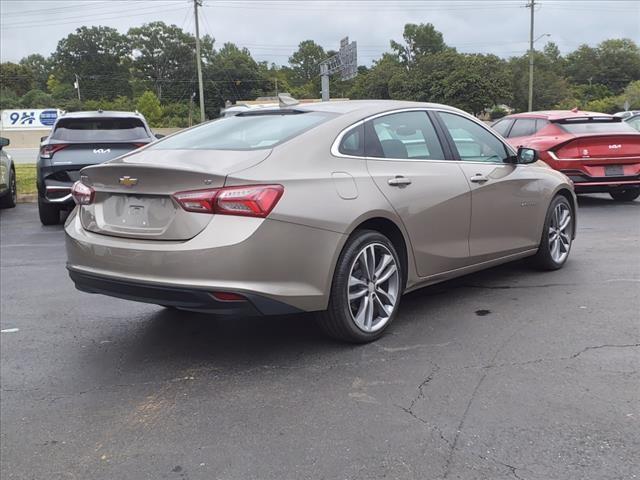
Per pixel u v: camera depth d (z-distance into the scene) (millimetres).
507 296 5227
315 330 4547
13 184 11836
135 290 3736
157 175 3688
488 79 73750
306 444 3016
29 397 3674
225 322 4832
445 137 4926
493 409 3271
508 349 4070
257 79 116250
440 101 75250
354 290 4102
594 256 6594
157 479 2807
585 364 3791
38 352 4355
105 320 5004
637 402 3295
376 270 4227
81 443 3150
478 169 5020
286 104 4867
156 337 4570
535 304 4988
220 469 2852
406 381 3645
